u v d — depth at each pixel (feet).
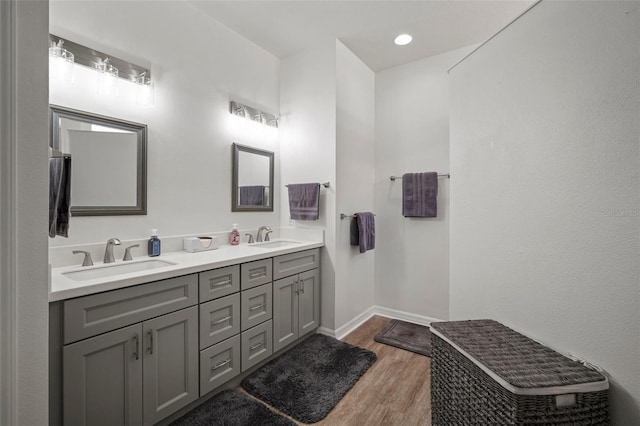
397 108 10.09
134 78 6.09
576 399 3.14
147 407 4.59
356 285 9.55
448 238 9.22
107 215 5.77
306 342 8.04
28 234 2.34
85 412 3.96
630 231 3.15
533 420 3.07
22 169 2.30
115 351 4.27
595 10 3.49
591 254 3.54
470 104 5.63
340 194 8.74
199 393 5.32
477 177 5.43
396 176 10.09
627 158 3.17
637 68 3.08
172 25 6.86
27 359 2.34
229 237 8.05
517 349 3.97
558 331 3.94
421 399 5.78
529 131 4.40
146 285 4.57
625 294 3.20
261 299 6.65
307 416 5.23
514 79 4.67
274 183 9.47
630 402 3.13
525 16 4.47
